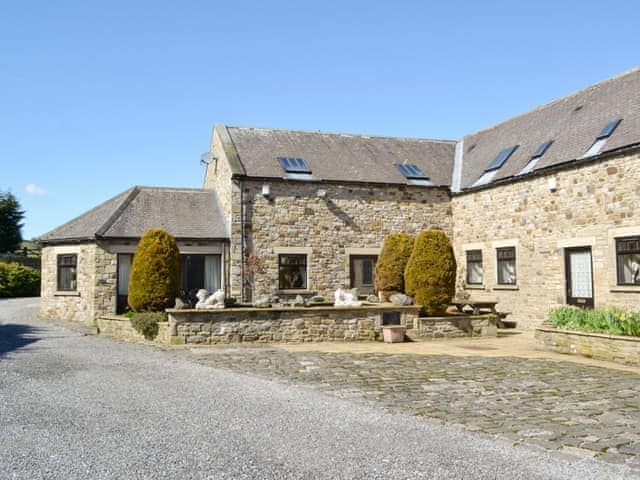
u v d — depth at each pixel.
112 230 16.27
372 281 18.45
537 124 17.78
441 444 5.12
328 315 13.13
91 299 16.00
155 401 6.66
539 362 10.01
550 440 5.27
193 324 12.21
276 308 12.84
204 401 6.70
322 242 17.78
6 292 26.81
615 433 5.51
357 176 18.44
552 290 14.78
